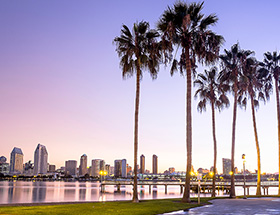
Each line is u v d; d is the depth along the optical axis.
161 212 22.62
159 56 34.41
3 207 25.27
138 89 34.56
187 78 34.53
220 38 35.28
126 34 34.50
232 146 45.88
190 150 33.12
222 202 33.75
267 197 46.25
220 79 46.59
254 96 52.44
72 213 20.88
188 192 32.28
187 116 33.78
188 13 34.12
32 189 142.25
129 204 29.17
